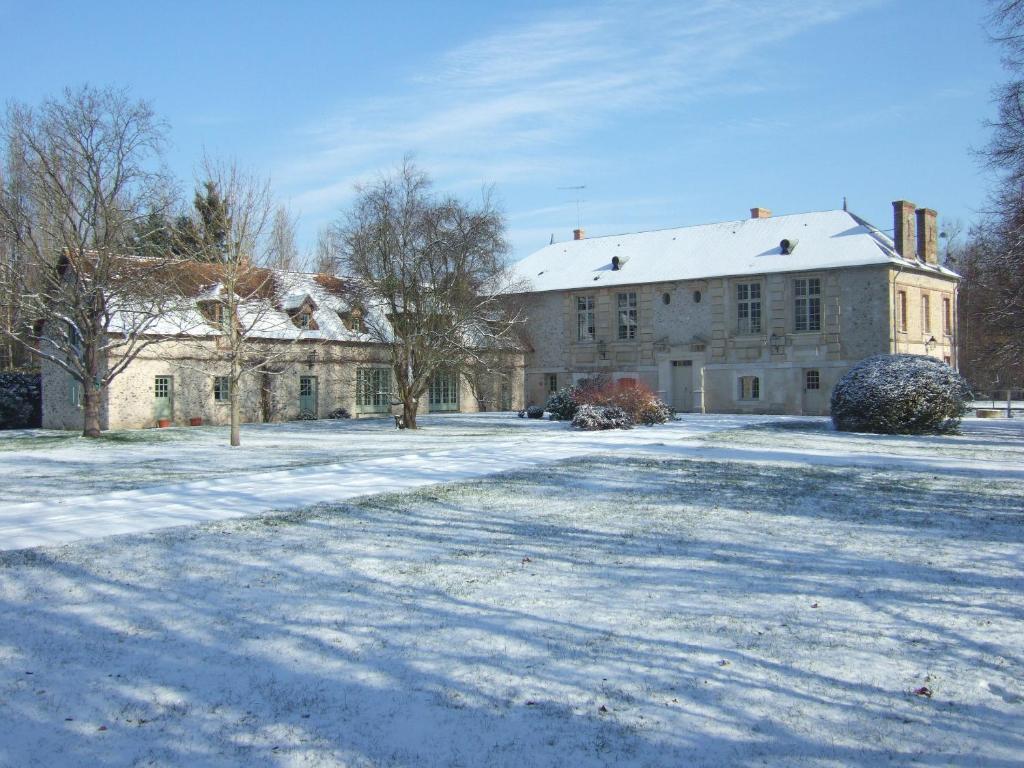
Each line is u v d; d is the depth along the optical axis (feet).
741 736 15.39
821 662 18.83
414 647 19.86
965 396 82.99
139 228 95.55
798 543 30.30
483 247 106.01
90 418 90.84
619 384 109.40
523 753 14.82
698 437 75.72
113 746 15.14
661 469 51.01
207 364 117.80
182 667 18.72
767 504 38.37
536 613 22.27
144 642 20.27
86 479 50.85
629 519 34.86
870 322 123.75
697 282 138.31
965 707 16.57
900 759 14.55
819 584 24.97
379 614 22.26
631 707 16.62
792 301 130.72
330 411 133.08
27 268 98.02
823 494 41.19
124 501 40.42
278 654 19.47
